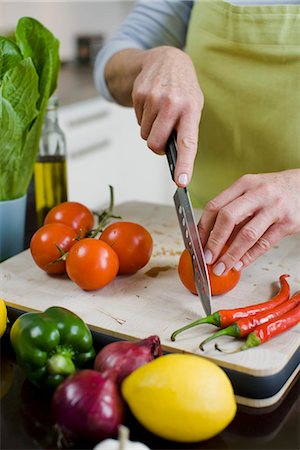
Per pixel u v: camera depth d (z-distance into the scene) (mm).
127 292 907
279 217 865
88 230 1002
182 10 1324
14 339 708
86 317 832
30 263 1000
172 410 600
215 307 864
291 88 1138
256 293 902
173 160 895
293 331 778
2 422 680
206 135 1236
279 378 715
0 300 803
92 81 2627
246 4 1164
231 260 854
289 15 1103
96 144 2436
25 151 1004
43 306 864
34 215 1265
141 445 567
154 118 968
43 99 997
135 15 1354
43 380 699
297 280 935
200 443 653
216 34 1184
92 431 605
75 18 2936
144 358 657
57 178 1159
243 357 724
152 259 1020
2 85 916
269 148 1182
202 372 612
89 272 872
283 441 661
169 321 824
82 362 719
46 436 659
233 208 845
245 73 1168
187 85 968
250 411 709
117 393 621
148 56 1085
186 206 839
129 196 2742
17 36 1000
